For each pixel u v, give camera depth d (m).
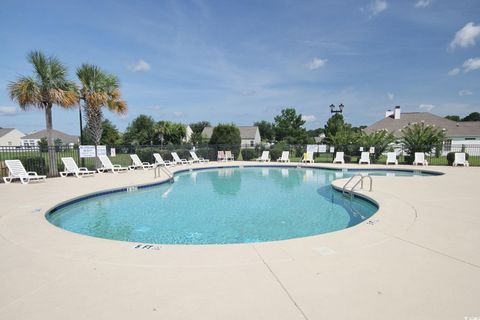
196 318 2.55
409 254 4.00
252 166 20.98
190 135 54.81
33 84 12.07
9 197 8.45
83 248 4.26
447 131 32.53
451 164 19.22
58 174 13.77
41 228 5.30
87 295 2.95
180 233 6.49
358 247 4.26
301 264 3.67
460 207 6.90
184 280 3.27
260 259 3.83
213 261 3.77
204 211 8.39
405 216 6.07
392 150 23.92
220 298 2.88
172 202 9.59
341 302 2.79
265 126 77.81
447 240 4.57
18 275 3.41
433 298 2.85
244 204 9.29
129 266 3.63
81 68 15.80
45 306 2.75
